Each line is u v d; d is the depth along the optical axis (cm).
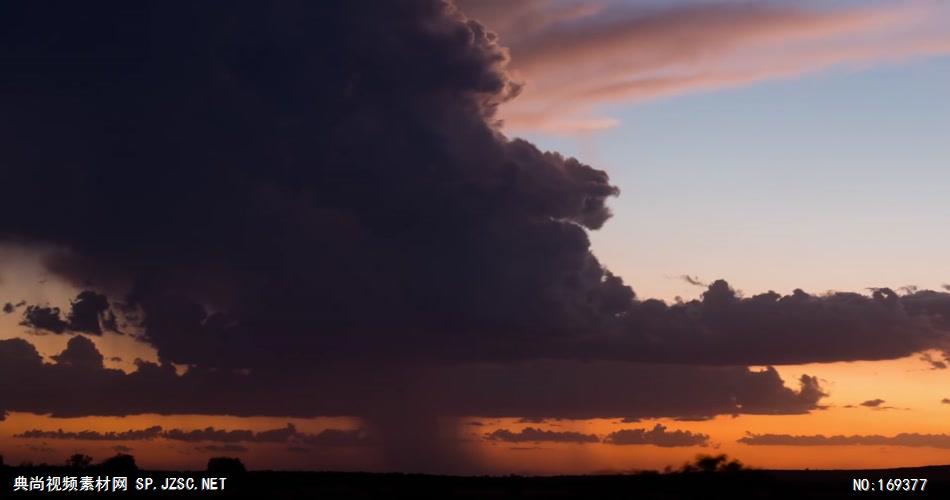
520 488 10538
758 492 9394
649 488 9600
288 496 9581
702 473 9794
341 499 9562
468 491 10212
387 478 11988
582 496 9325
